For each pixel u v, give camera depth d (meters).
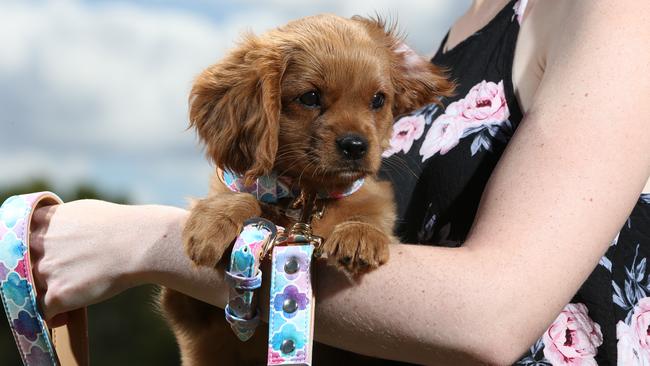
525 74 2.86
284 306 2.21
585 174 2.27
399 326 2.17
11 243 2.51
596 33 2.44
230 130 2.98
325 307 2.25
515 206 2.28
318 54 3.06
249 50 3.11
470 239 2.33
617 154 2.29
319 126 3.01
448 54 3.36
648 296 2.63
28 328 2.55
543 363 2.54
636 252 2.66
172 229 2.48
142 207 2.59
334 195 3.00
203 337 3.04
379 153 3.05
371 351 2.24
